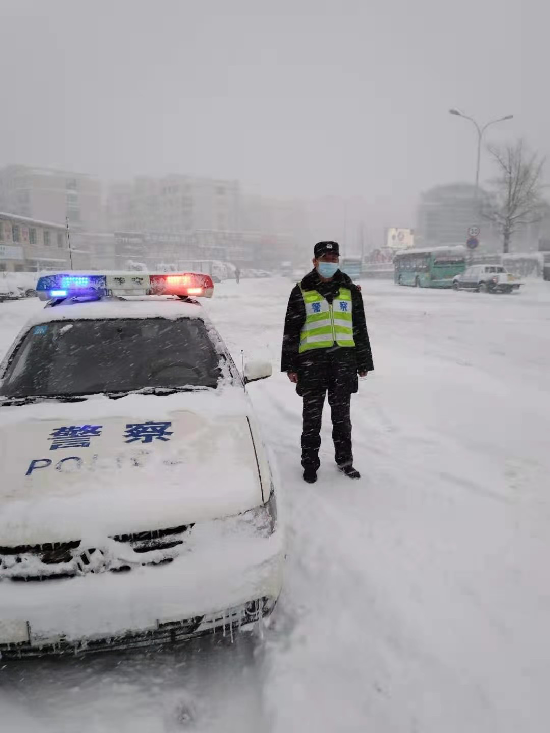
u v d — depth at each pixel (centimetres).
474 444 503
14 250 4044
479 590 290
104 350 344
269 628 262
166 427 273
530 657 245
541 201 3788
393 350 984
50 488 228
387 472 439
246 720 217
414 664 240
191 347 354
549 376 770
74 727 214
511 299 2216
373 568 308
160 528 219
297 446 502
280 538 238
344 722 213
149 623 211
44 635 206
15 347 345
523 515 371
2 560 210
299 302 398
